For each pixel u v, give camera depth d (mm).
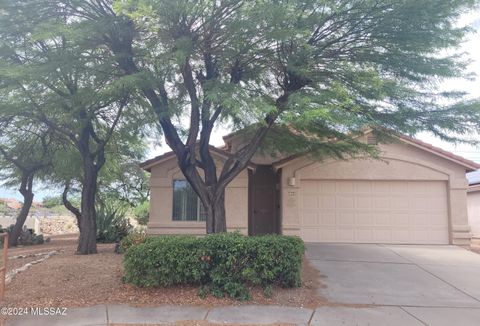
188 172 11117
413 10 8570
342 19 9258
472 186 20781
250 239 9203
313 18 9031
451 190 16203
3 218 31016
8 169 20891
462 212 16078
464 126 9641
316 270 11461
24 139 18438
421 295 9484
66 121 12891
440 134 9828
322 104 8688
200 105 10195
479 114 9320
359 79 9422
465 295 9547
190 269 8953
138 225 30328
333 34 9742
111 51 10688
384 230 16312
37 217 36844
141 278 8938
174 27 9156
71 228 37906
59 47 10477
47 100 12266
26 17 10219
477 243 18984
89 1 10375
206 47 9867
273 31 8727
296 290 9328
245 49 9641
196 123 10969
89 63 10562
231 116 10883
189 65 10523
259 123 9945
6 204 42094
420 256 13656
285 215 16141
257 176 18266
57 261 11961
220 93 8742
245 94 9148
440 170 16297
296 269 9422
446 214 16297
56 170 18922
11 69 9312
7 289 8844
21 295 8492
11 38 10617
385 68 9836
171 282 8953
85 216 14297
